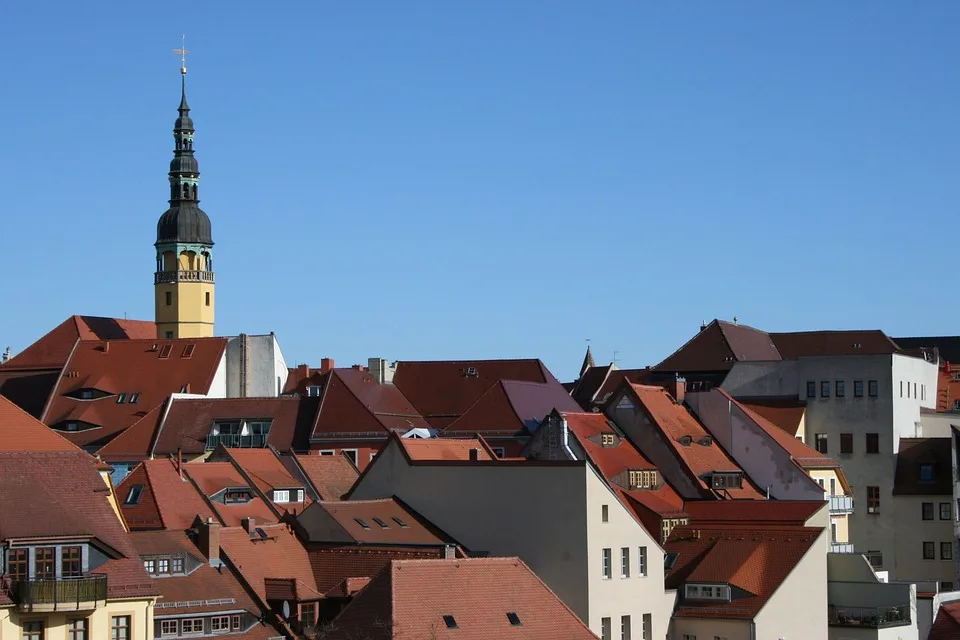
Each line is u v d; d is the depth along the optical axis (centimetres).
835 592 12425
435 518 11594
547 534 11012
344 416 18512
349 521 11256
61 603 9125
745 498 14288
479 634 9575
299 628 10400
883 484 16312
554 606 10050
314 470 15300
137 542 10419
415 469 11744
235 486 13562
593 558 10875
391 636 9288
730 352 19162
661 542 12412
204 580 10456
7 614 9056
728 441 14888
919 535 16125
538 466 11119
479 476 11400
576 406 19225
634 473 13312
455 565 9956
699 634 11494
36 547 9262
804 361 16812
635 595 11219
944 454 16250
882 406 16375
